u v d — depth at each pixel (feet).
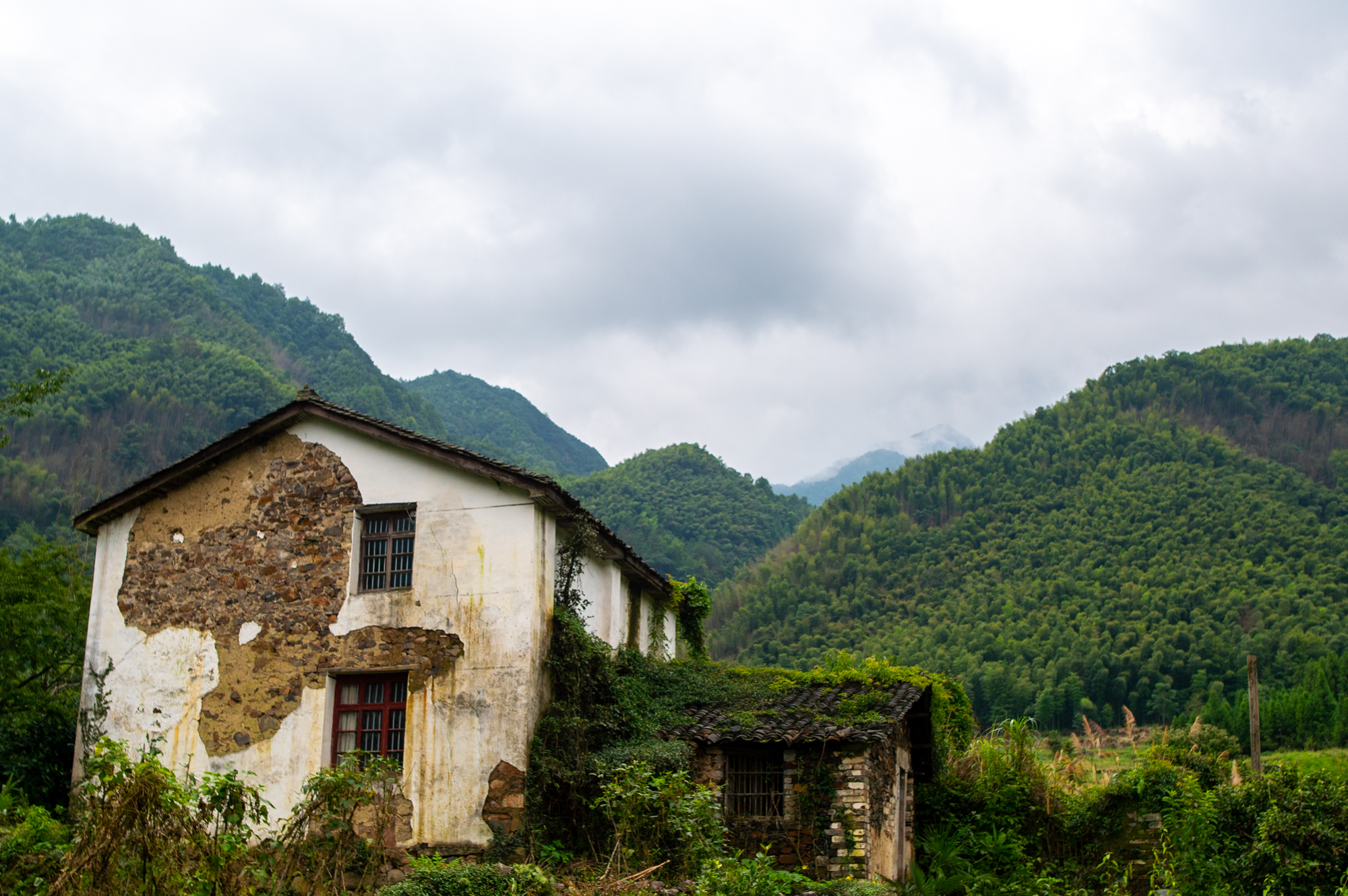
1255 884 52.31
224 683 57.31
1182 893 56.29
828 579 346.54
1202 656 248.93
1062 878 66.33
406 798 52.85
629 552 66.69
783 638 308.81
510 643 53.83
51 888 32.19
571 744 53.47
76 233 561.84
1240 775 75.00
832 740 55.31
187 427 332.60
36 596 67.05
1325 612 267.80
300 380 504.43
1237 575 297.12
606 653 58.44
